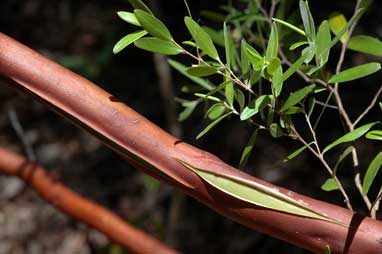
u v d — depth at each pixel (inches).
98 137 35.2
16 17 248.5
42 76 35.0
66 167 205.3
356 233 34.0
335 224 34.1
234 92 38.6
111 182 197.8
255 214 34.3
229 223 174.6
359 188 41.1
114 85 214.2
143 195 189.3
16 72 35.0
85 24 235.5
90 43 229.0
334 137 164.9
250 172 175.8
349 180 159.5
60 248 189.0
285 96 127.9
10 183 205.3
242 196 34.2
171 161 34.6
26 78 35.0
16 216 197.8
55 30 239.5
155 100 207.9
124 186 195.3
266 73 36.5
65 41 233.1
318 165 169.3
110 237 56.1
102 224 56.4
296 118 168.1
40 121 221.1
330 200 161.0
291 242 34.5
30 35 242.2
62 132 216.7
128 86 213.3
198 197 34.8
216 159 34.7
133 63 217.0
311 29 37.0
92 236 188.7
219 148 182.4
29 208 199.0
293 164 172.7
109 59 211.5
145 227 126.3
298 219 34.1
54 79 35.0
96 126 34.9
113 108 34.9
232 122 185.9
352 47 42.8
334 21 45.4
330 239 34.2
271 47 36.2
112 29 226.5
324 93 150.3
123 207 189.2
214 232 173.9
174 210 128.3
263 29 53.4
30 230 194.4
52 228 193.8
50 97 35.0
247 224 34.6
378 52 42.3
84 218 57.4
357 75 38.3
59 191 59.1
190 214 177.9
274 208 34.1
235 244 170.7
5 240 193.9
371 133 36.9
